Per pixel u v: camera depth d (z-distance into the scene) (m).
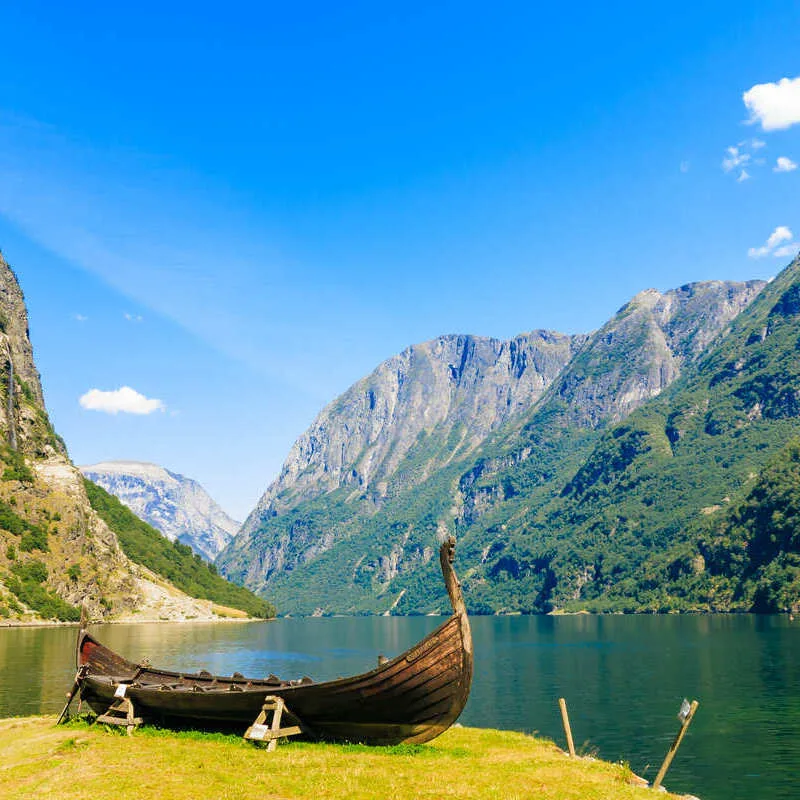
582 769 30.50
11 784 26.30
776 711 66.44
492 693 85.00
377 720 32.31
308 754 30.19
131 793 24.33
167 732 34.66
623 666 111.69
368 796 24.73
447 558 31.64
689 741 55.59
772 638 156.00
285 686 35.34
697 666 106.69
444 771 28.30
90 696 40.34
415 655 31.14
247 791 24.72
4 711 59.03
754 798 41.56
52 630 198.00
